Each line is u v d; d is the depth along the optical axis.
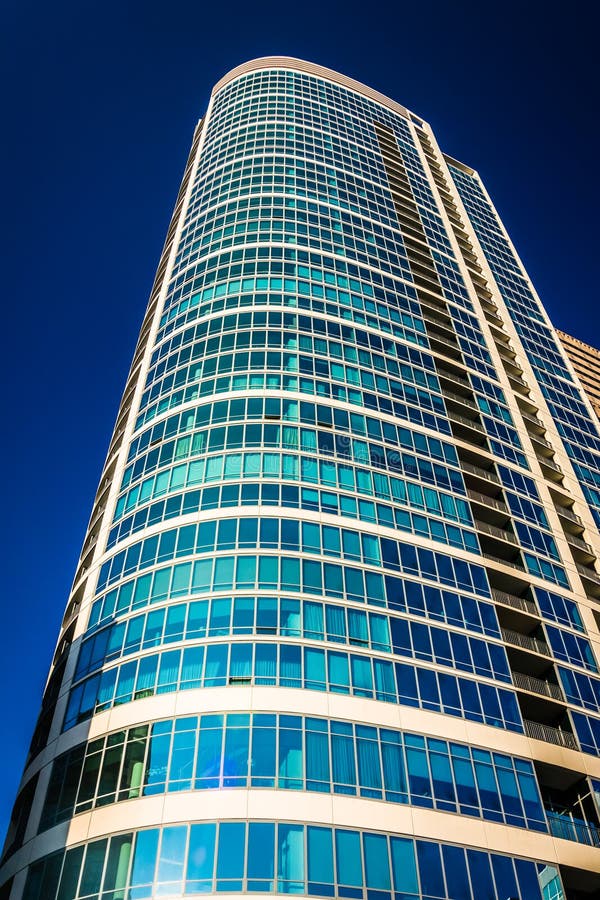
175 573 37.91
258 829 29.03
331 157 78.00
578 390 70.88
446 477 48.66
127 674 34.59
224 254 60.31
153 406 49.06
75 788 31.78
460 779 33.50
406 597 39.59
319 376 50.03
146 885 27.64
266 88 87.94
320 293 57.75
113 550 41.59
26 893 29.41
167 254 69.81
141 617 36.66
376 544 41.38
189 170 83.00
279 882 27.81
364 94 95.06
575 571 49.53
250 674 33.47
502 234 88.44
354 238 67.12
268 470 42.72
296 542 39.38
